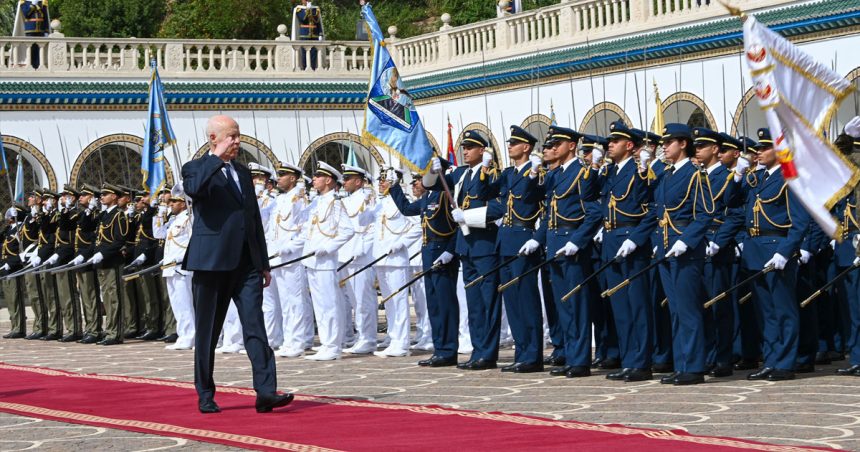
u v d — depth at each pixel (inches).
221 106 1154.0
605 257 496.4
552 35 1003.9
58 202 807.7
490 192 544.1
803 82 311.7
